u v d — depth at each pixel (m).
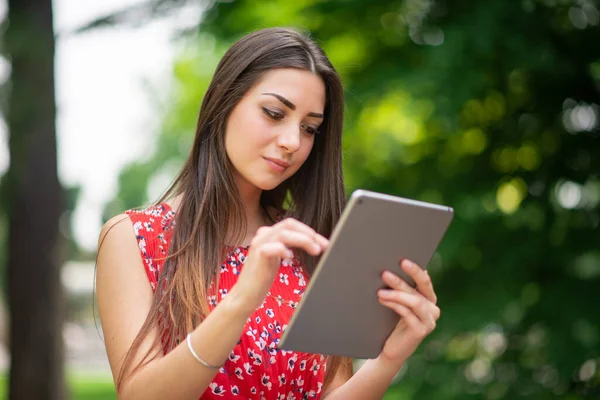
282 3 7.21
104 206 19.45
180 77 10.30
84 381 14.88
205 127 2.19
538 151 6.93
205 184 2.17
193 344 1.78
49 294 7.93
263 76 2.09
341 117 2.27
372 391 2.03
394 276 1.83
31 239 7.82
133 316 2.03
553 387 6.34
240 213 2.21
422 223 1.80
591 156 6.73
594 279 6.52
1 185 7.70
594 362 6.29
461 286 6.67
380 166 7.42
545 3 6.30
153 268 2.12
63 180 8.34
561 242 6.59
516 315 6.50
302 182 2.36
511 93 6.67
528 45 6.03
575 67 6.27
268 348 2.15
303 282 2.32
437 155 7.09
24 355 7.89
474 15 6.08
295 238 1.71
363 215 1.71
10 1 7.09
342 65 4.54
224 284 2.18
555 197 6.77
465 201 6.80
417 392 6.48
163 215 2.20
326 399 2.09
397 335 1.98
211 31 7.26
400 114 7.26
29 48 6.96
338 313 1.84
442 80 5.96
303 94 2.08
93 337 21.27
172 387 1.80
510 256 6.54
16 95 7.12
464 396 6.36
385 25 7.06
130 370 1.92
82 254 21.92
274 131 2.08
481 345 6.68
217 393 2.09
